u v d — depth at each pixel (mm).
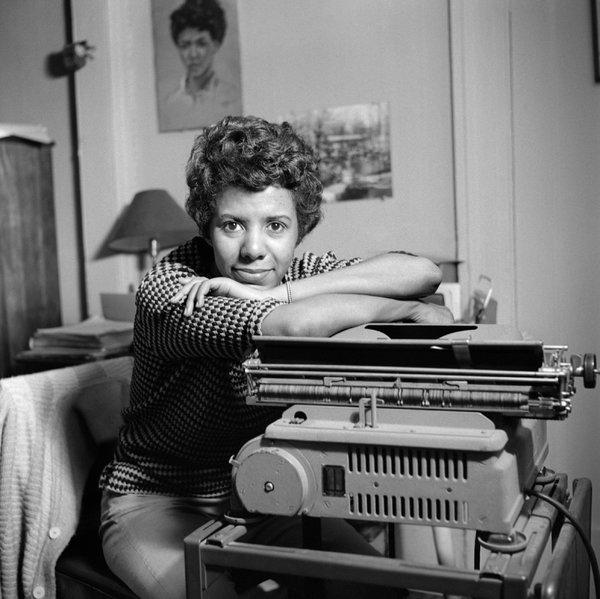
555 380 840
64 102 3342
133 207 2904
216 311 1095
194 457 1354
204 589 962
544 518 962
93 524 1583
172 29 3080
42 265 3232
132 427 1410
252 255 1169
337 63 2826
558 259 2549
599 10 2432
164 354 1229
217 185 1171
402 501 886
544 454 1090
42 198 3234
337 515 912
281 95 2924
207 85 3041
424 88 2701
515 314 2607
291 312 1027
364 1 2775
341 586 1198
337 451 906
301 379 949
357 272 1214
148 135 3160
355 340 913
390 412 906
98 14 3146
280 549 927
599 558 2443
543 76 2523
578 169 2502
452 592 831
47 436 1524
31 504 1460
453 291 2410
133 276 3213
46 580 1449
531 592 866
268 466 925
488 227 2609
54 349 2648
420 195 2729
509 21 2551
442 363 896
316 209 1304
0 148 3025
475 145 2609
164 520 1325
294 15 2883
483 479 845
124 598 1319
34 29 3381
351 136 2812
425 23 2688
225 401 1259
